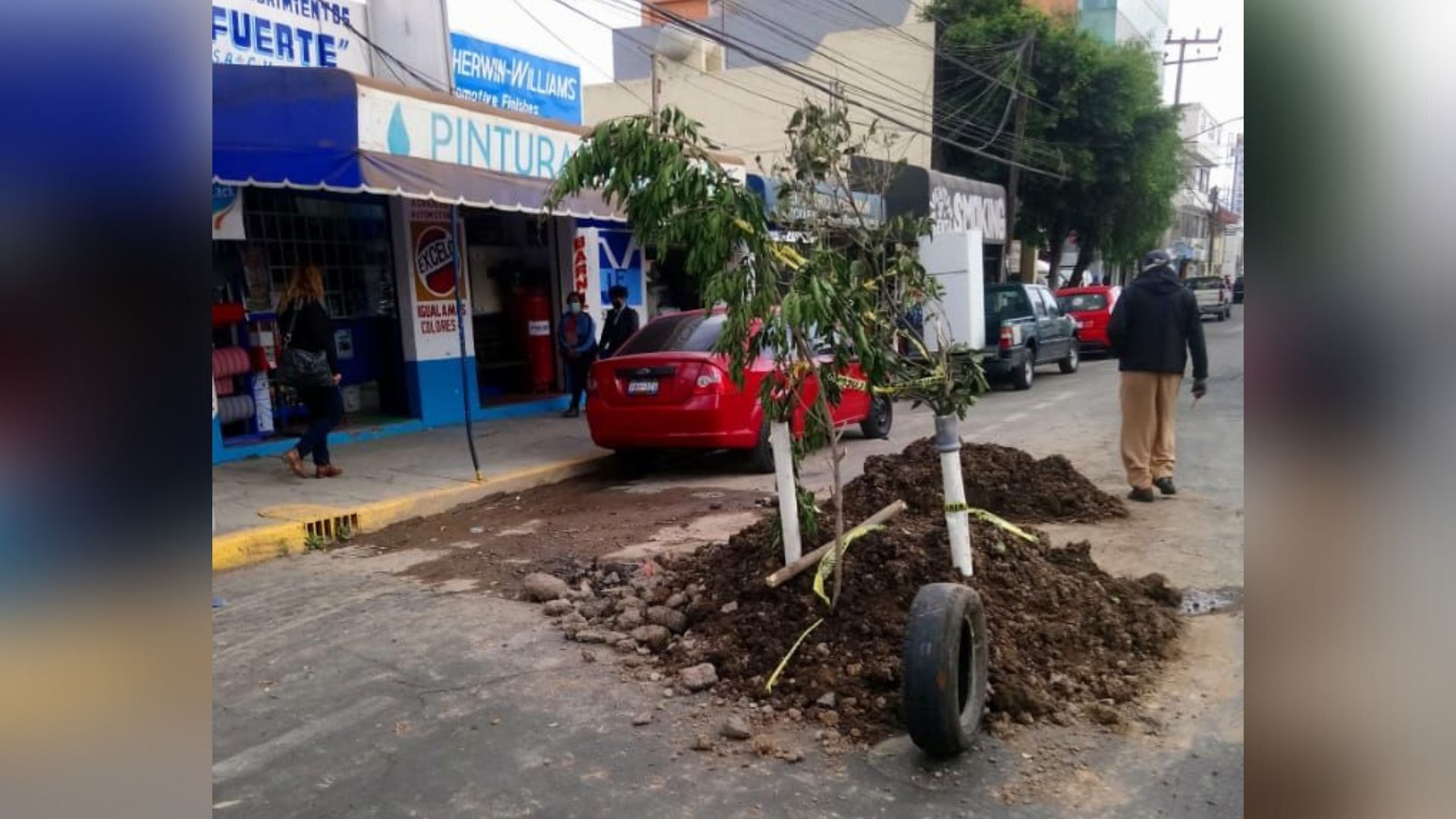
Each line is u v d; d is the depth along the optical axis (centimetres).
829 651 430
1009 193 2430
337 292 1092
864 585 459
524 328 1345
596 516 785
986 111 2570
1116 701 404
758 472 949
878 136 2312
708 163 414
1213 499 752
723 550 552
